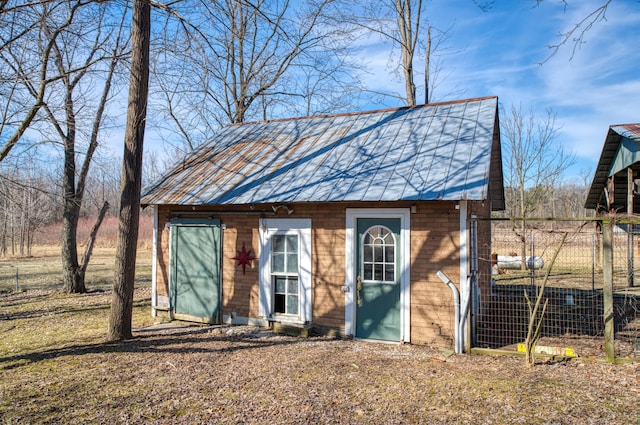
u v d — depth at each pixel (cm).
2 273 2131
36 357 736
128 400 543
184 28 823
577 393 542
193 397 550
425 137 909
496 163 1155
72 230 1506
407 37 1706
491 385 575
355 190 810
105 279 1877
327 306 867
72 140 1445
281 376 623
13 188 1048
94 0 803
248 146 1143
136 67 841
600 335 849
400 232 807
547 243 883
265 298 934
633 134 1290
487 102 959
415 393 553
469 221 757
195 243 1018
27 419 489
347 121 1102
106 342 830
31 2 757
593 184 1794
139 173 866
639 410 490
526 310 1070
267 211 932
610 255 657
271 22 830
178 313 1034
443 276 749
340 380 604
